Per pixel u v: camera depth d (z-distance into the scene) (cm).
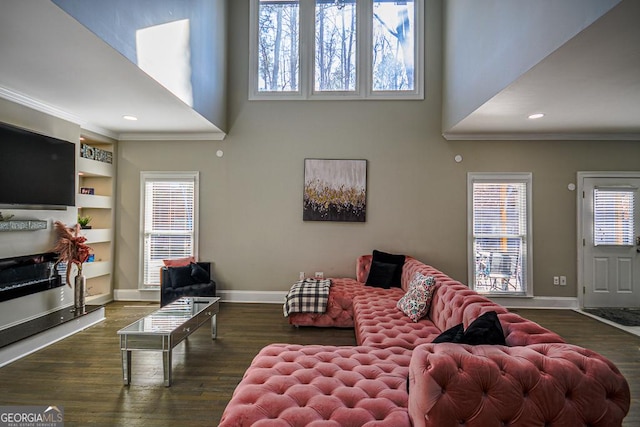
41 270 379
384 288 429
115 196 514
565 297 486
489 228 495
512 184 493
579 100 341
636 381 271
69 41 244
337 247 506
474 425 127
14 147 336
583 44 229
